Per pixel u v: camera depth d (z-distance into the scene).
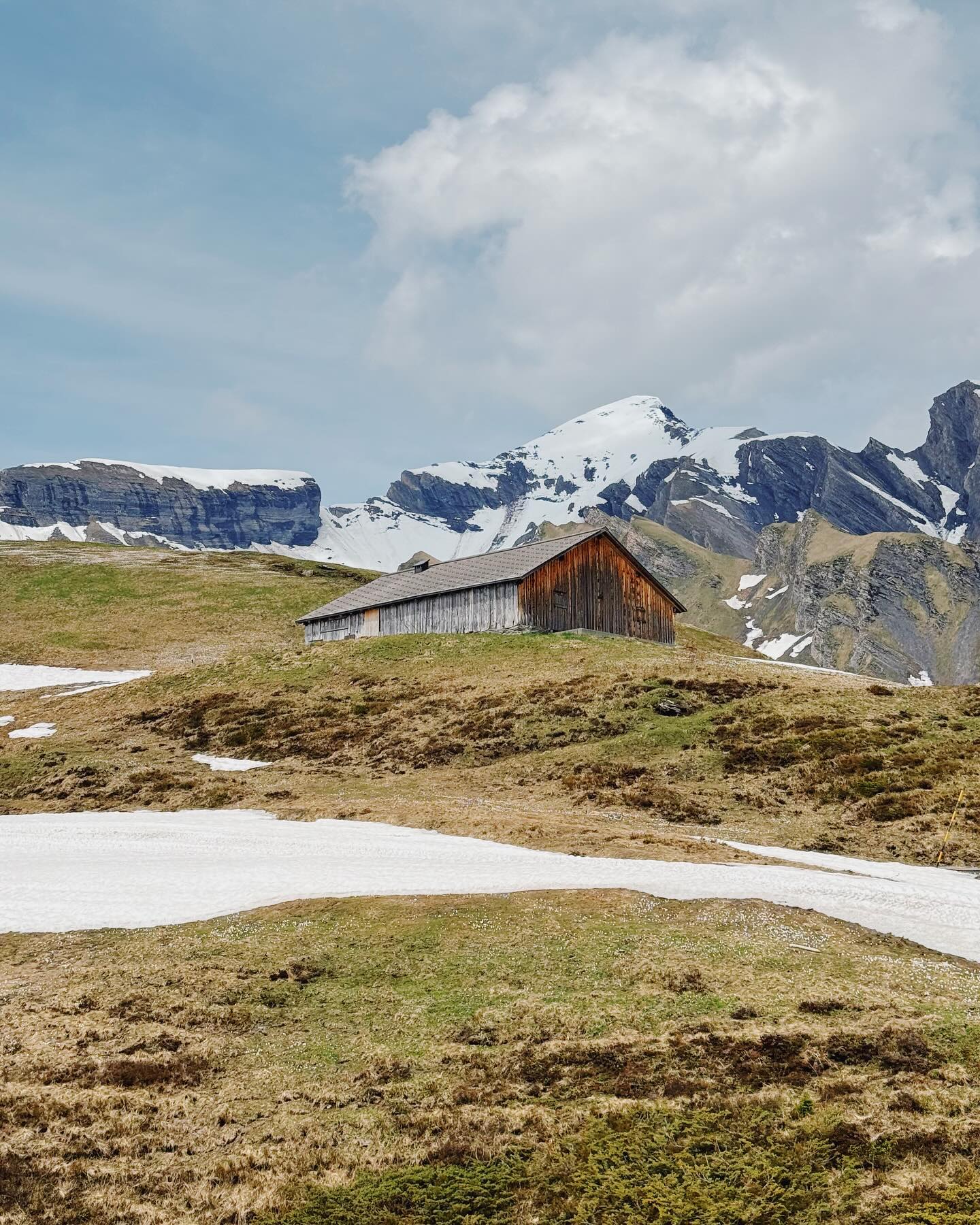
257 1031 22.03
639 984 23.39
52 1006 22.95
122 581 136.25
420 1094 19.02
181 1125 18.12
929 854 38.94
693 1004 22.22
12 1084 19.41
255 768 58.53
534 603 82.44
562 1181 16.28
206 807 49.50
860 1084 18.62
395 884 31.22
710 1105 18.19
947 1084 18.59
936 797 44.06
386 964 25.12
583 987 23.34
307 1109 18.62
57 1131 17.75
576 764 52.91
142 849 37.88
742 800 46.50
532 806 46.72
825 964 24.17
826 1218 15.09
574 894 29.39
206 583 137.38
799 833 42.22
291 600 128.25
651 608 90.62
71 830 42.44
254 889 31.30
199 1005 22.88
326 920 28.11
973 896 30.77
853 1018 21.38
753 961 24.33
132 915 29.00
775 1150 16.75
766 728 54.47
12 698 85.62
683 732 55.41
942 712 55.12
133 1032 21.66
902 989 22.77
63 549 169.38
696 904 28.39
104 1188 16.22
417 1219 15.50
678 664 68.31
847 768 48.12
